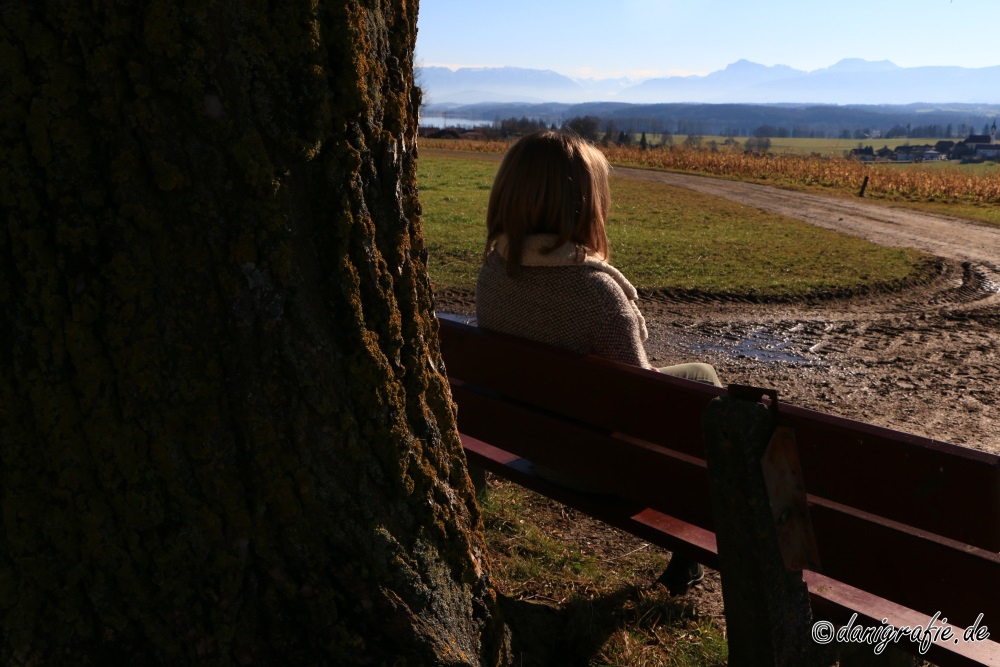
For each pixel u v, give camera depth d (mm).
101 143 1428
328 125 1539
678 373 2764
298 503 1635
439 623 1806
